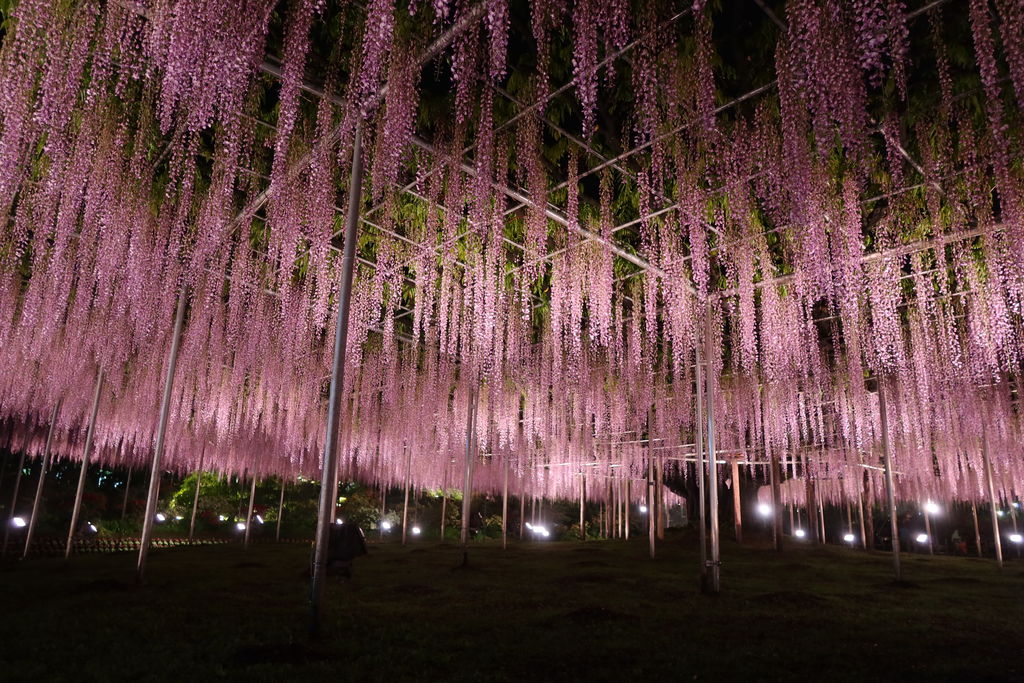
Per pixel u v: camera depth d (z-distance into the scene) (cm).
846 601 845
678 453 2020
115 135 638
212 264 966
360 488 3125
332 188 709
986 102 531
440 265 1004
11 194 508
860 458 1842
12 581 997
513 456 2206
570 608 765
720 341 1044
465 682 445
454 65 488
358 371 1606
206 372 1422
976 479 2169
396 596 860
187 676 445
